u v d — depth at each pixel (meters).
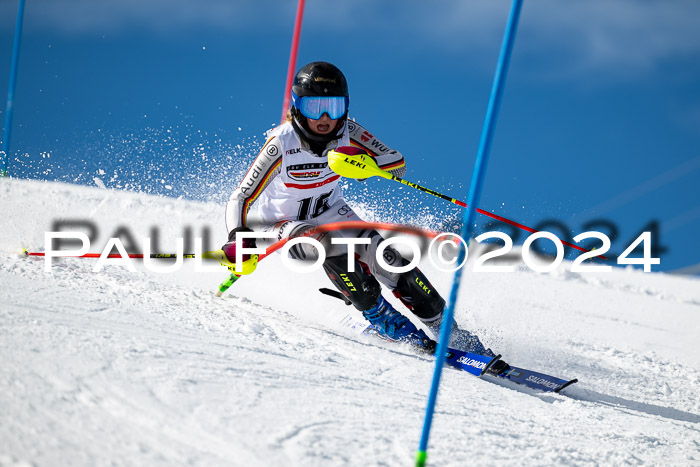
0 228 17.45
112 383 7.18
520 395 11.21
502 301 21.00
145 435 6.29
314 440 6.88
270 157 12.40
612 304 24.30
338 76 12.20
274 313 13.52
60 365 7.34
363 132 13.51
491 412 9.49
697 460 8.99
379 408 8.36
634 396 12.67
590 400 11.91
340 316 14.80
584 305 23.03
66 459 5.59
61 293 10.98
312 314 14.81
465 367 12.40
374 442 7.21
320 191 13.41
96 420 6.38
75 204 24.56
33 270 12.58
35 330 8.34
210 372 8.16
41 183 27.92
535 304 21.59
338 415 7.76
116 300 11.31
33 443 5.71
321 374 9.30
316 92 12.01
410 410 8.56
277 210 13.52
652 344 18.22
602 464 8.20
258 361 9.20
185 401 7.13
